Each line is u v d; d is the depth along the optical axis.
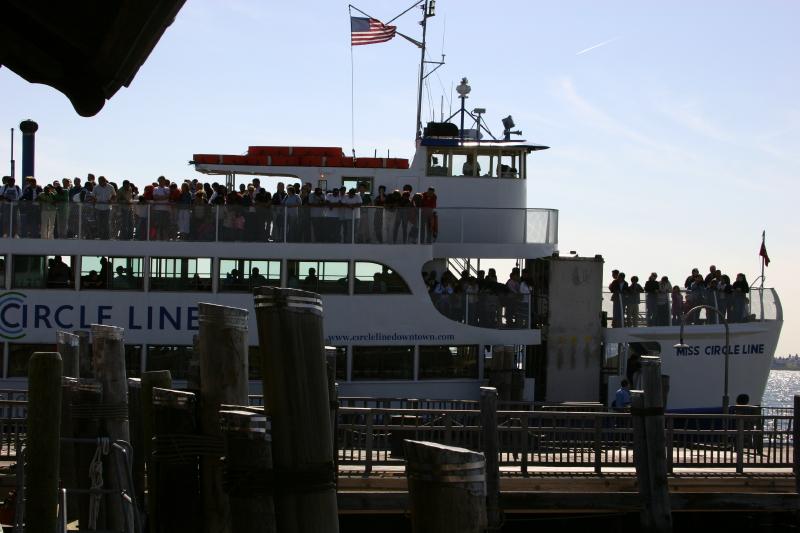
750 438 37.12
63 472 26.67
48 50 15.16
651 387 33.53
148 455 22.72
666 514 33.22
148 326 50.34
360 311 51.28
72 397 26.64
